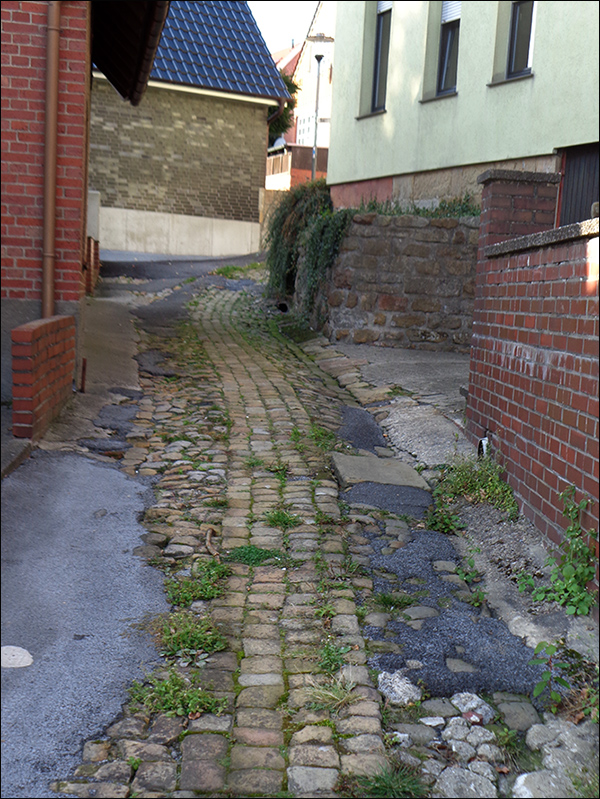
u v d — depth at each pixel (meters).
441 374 9.01
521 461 4.93
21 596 3.57
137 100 12.77
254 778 2.57
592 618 3.53
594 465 3.67
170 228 22.11
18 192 6.58
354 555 4.41
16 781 2.52
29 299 6.73
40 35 6.40
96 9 9.68
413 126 12.20
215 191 22.53
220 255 22.78
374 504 5.20
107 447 5.83
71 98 6.49
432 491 5.51
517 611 3.76
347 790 2.54
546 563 3.99
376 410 7.74
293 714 2.92
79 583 3.77
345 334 10.73
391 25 12.69
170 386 8.05
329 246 10.77
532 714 2.98
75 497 4.71
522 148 10.34
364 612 3.71
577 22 9.38
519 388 5.03
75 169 6.60
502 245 5.47
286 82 26.66
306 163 24.75
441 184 11.93
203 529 4.60
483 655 3.37
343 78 13.60
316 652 3.35
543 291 4.64
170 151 21.84
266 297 14.53
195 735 2.78
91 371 7.91
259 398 7.79
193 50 22.16
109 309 11.96
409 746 2.78
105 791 2.49
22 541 4.06
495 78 10.66
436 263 10.62
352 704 2.98
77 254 6.76
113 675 3.11
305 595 3.87
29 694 2.94
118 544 4.25
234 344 10.62
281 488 5.41
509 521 4.76
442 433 6.64
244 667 3.22
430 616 3.72
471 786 2.59
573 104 9.50
